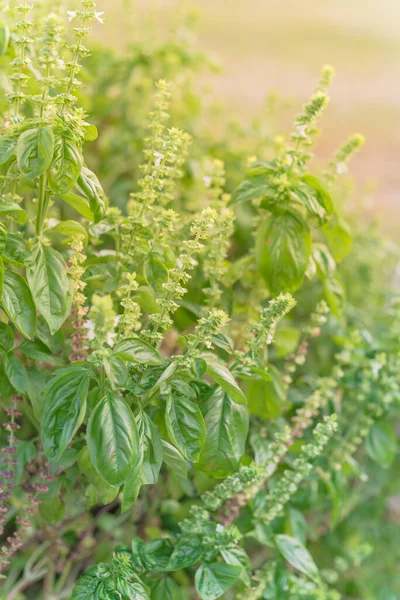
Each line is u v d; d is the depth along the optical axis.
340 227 1.05
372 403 1.15
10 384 0.98
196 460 0.90
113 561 0.94
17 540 1.01
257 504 1.04
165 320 0.92
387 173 2.01
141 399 0.93
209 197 1.22
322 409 1.15
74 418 0.88
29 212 1.09
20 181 0.96
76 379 0.89
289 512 1.10
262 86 1.98
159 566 0.96
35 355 0.96
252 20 1.98
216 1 1.95
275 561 1.07
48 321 0.90
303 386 1.20
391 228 1.82
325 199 1.01
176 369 0.91
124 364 0.87
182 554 0.96
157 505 1.16
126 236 0.98
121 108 1.38
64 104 0.90
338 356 1.14
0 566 1.02
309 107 0.98
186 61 1.41
